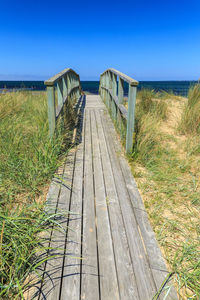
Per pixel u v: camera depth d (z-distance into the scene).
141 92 7.69
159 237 2.06
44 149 3.30
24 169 2.95
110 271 1.69
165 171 3.33
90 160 3.54
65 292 1.53
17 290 1.53
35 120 5.04
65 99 5.14
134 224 2.18
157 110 5.74
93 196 2.62
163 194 2.80
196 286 1.60
